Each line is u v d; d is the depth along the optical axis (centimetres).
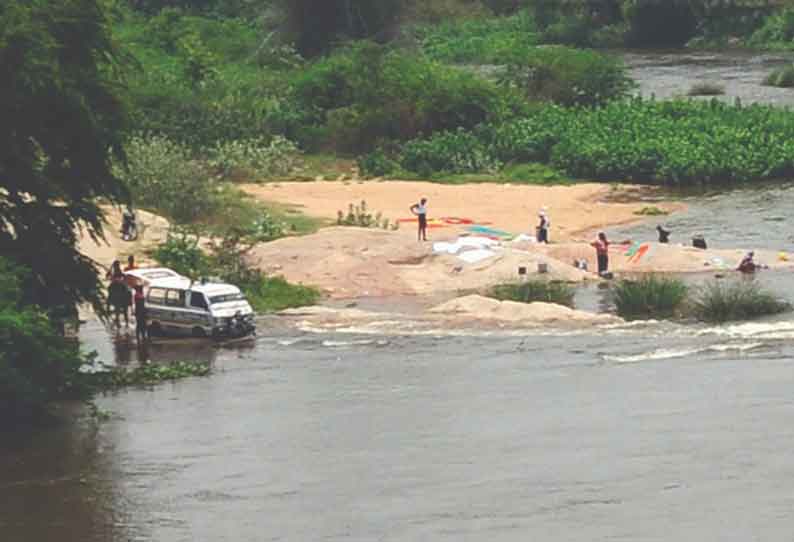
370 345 12100
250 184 19825
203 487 8269
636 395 9900
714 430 8881
